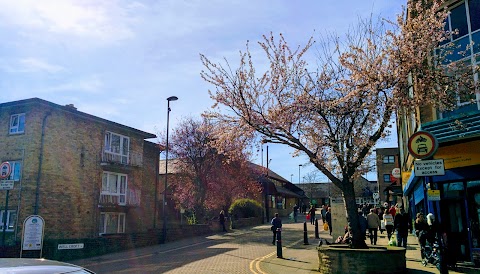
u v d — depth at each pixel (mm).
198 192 32625
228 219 32562
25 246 13562
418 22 11898
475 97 12961
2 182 13609
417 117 14586
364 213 26812
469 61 13211
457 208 13391
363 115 12750
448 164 13078
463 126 11875
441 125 12797
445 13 12328
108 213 27016
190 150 32969
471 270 11586
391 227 18797
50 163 22781
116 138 27906
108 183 27031
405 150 24094
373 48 12586
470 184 12797
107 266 14602
